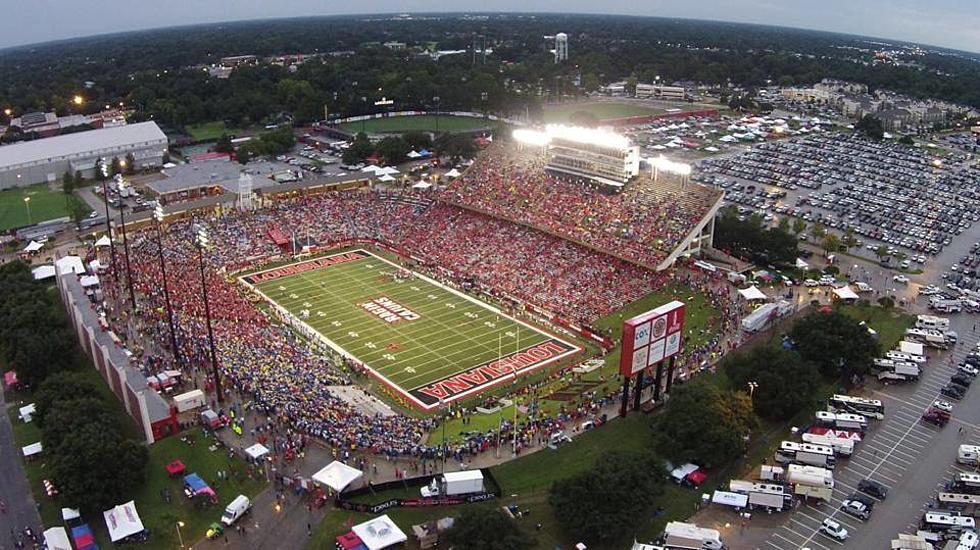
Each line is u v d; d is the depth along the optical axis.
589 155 156.62
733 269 140.62
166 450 82.75
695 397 83.06
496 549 62.50
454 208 167.25
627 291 128.38
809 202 192.75
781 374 91.38
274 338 110.75
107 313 118.25
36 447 83.00
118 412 91.31
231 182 195.12
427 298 131.62
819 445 82.50
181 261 140.75
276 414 88.88
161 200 187.12
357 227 166.38
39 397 87.06
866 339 101.12
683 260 139.38
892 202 192.62
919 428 90.25
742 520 72.94
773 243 142.38
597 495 68.19
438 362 107.62
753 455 83.44
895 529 72.25
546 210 153.38
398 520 71.56
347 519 71.56
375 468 79.06
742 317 118.94
